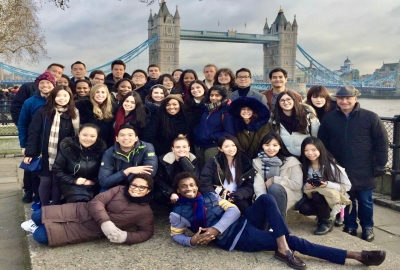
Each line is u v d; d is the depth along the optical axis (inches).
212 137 165.8
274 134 152.5
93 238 138.6
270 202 128.0
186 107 171.6
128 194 138.2
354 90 160.7
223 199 137.5
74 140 155.3
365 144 159.9
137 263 123.6
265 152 153.9
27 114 180.5
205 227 133.7
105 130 173.2
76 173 151.8
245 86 194.7
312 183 150.3
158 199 157.8
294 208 158.1
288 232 125.4
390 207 209.9
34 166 163.0
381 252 119.2
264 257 128.1
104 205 136.2
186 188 133.6
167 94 181.8
